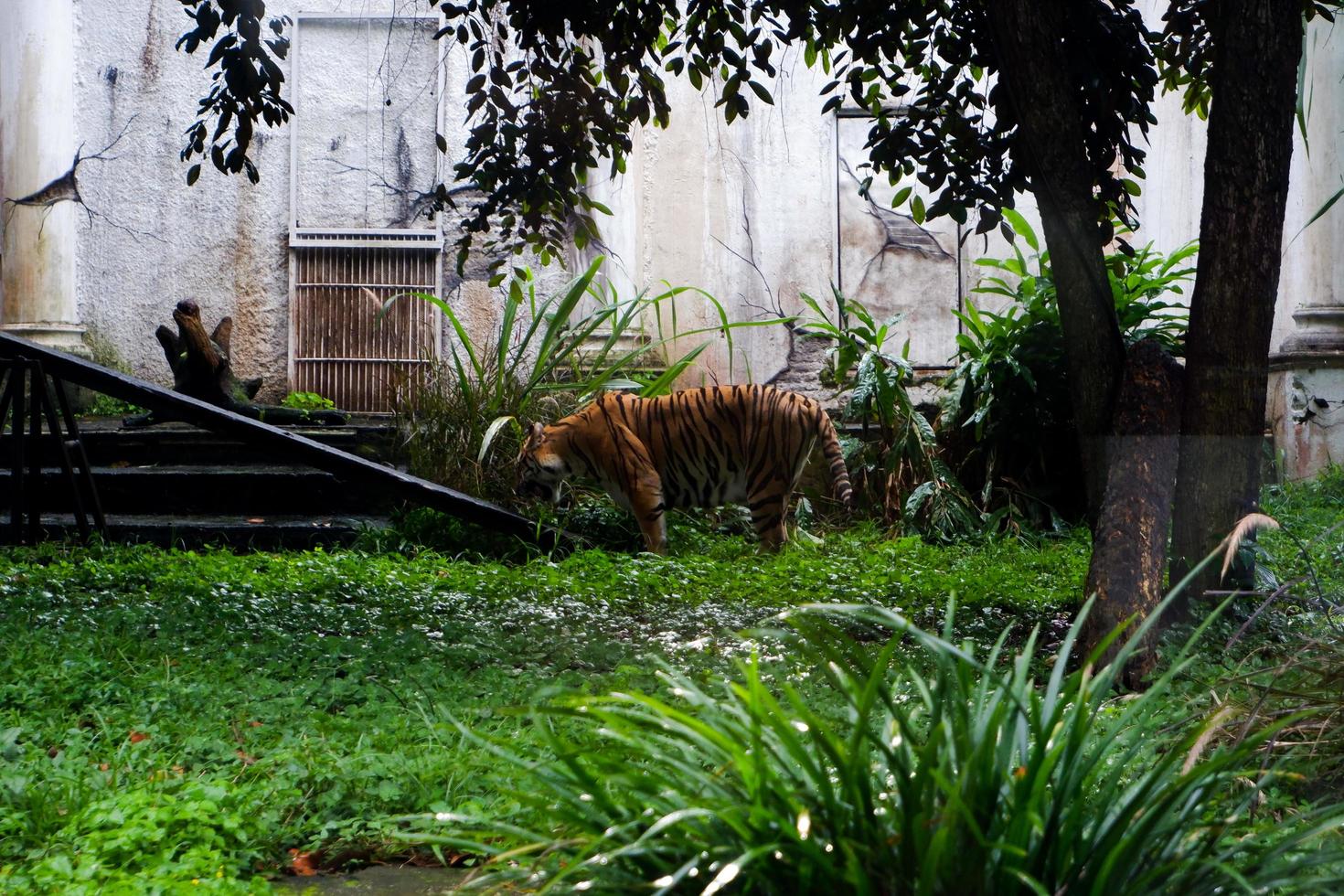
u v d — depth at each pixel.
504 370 10.95
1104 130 6.45
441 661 5.23
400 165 13.59
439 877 3.09
